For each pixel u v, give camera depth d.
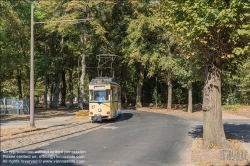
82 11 38.38
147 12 42.16
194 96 48.84
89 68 53.72
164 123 22.48
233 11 9.09
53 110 40.50
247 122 22.41
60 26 35.91
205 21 9.45
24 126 19.09
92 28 41.25
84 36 40.62
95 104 23.94
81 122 23.58
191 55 11.73
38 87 60.31
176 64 32.78
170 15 10.92
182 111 36.53
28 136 15.09
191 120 25.17
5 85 51.41
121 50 45.88
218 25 9.68
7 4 28.53
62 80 58.94
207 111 11.21
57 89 46.59
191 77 30.08
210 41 10.69
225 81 31.25
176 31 11.61
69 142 13.41
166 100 50.94
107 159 9.66
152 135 15.67
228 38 10.47
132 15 45.22
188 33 9.98
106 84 24.12
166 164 8.95
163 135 15.63
